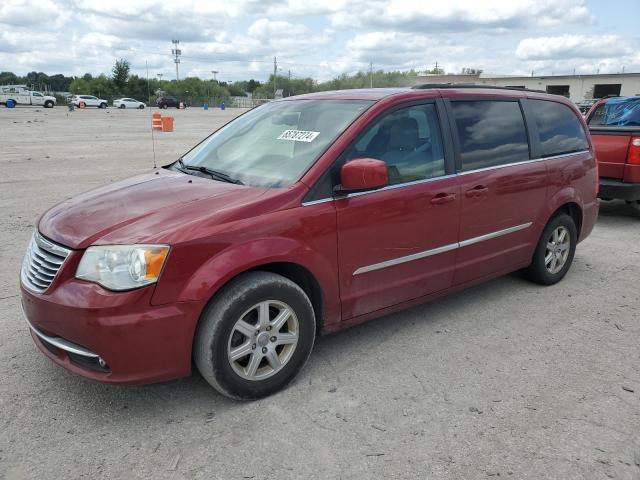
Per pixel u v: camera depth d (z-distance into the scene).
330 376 3.66
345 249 3.59
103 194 3.71
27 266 3.32
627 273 5.92
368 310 3.86
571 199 5.31
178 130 28.41
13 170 12.75
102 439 2.99
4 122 31.53
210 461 2.82
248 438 3.00
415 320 4.59
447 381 3.61
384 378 3.64
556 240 5.38
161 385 3.53
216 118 43.12
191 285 2.98
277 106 4.57
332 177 3.54
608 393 3.49
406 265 3.99
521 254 5.00
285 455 2.87
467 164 4.34
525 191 4.80
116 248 2.93
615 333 4.39
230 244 3.10
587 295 5.23
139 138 22.80
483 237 4.51
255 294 3.17
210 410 3.26
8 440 2.96
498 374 3.71
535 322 4.58
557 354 4.02
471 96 4.51
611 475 2.74
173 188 3.65
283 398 3.39
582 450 2.92
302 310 3.41
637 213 9.24
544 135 5.11
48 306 2.98
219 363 3.12
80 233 3.10
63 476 2.71
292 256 3.31
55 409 3.25
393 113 3.95
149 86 89.06
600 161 8.22
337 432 3.06
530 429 3.10
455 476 2.72
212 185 3.66
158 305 2.93
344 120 3.84
